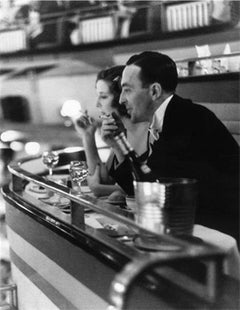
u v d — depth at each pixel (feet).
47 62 27.66
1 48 30.48
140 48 16.62
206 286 4.78
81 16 22.95
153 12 14.08
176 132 7.89
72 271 6.53
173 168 7.82
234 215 7.40
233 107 8.49
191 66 9.57
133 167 5.73
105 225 6.67
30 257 8.31
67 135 25.71
